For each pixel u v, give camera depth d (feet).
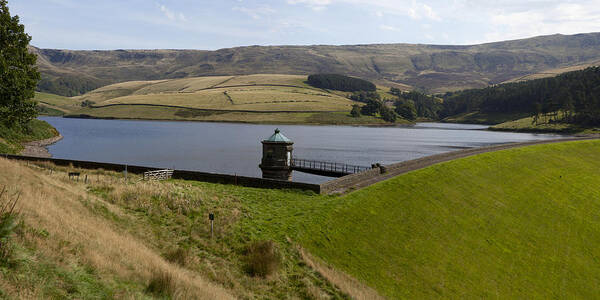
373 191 132.16
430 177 156.87
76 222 65.46
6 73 159.63
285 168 185.78
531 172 194.39
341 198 121.90
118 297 44.34
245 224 94.02
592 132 576.61
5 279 37.73
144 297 46.75
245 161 321.73
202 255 75.20
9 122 178.19
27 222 52.85
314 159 339.98
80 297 40.96
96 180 120.67
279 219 101.24
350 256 92.68
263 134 590.55
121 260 55.88
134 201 95.76
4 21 164.76
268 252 78.64
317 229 98.48
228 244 82.64
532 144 262.26
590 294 104.78
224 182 146.82
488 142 498.69
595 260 121.70
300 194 128.16
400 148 431.02
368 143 483.92
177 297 49.67
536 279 106.22
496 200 150.10
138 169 161.79
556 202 160.56
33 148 295.07
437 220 122.01
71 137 486.79
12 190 68.69
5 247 42.34
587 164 230.07
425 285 90.53
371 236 103.19
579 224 143.84
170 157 339.16
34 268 42.09
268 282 71.10
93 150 363.97
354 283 80.43
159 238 78.28
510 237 124.77
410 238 107.86
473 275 100.07
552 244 126.41
